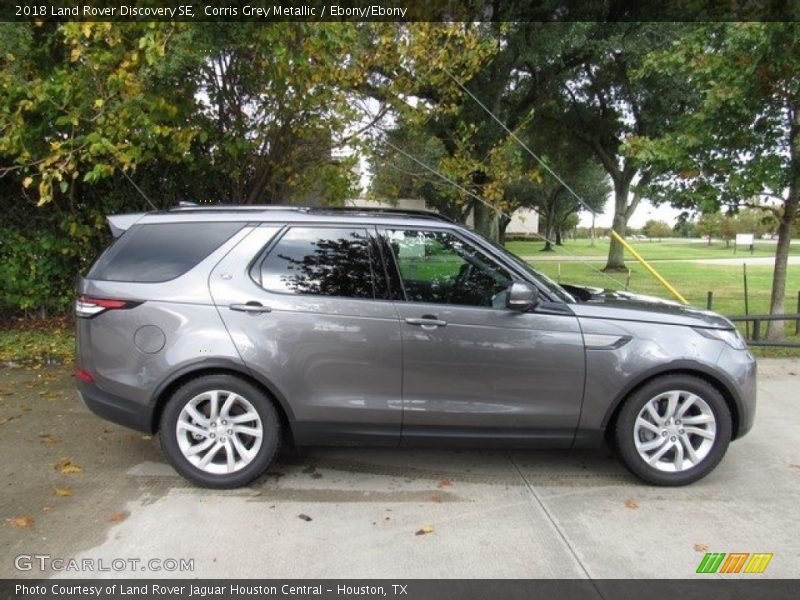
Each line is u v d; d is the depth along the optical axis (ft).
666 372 13.32
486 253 13.52
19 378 21.16
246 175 27.45
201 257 13.19
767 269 71.77
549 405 13.09
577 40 47.29
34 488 13.08
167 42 18.30
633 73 29.84
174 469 13.84
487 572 10.18
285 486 13.38
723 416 13.23
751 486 13.52
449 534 11.38
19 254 26.23
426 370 12.92
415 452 15.46
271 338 12.76
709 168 27.37
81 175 25.64
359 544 11.00
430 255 13.44
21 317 27.73
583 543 11.09
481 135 48.39
